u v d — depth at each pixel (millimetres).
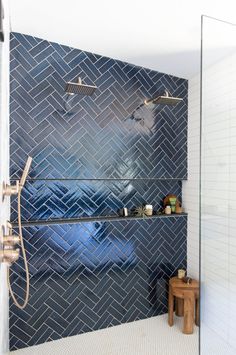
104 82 2371
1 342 1168
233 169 2045
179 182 2904
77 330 2275
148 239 2604
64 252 2219
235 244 2002
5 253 971
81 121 2285
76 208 2391
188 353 2057
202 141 2119
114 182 2561
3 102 1149
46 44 2129
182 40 2059
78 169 2279
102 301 2377
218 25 1807
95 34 2006
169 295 2482
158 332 2334
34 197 2215
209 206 2119
